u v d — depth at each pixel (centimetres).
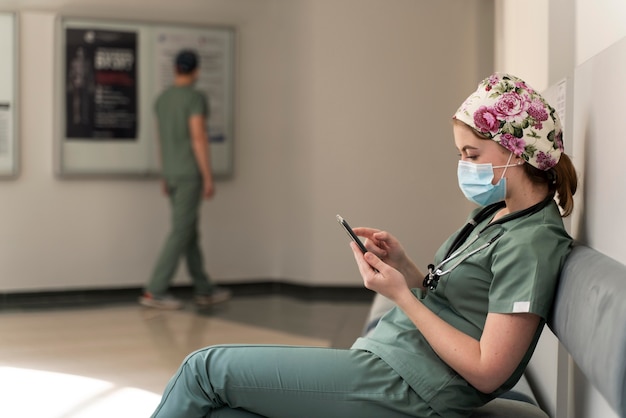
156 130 645
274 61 675
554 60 245
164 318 556
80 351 456
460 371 172
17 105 614
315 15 641
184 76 599
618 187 165
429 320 177
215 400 185
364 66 641
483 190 183
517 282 171
